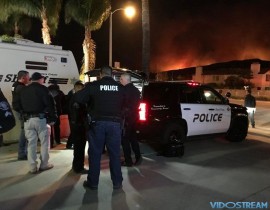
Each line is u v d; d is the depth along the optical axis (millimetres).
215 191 5531
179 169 6766
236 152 8523
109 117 5238
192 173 6508
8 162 6887
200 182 5969
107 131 5262
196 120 8320
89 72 9086
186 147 9008
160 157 7742
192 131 8297
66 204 4785
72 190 5344
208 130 8750
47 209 4598
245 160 7691
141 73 8742
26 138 6371
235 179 6211
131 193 5301
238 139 9922
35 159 6184
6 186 5457
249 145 9531
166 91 7906
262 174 6578
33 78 6008
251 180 6176
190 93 8352
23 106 6055
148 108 7383
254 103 13570
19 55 8562
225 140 10242
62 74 9594
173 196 5242
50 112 6137
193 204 4953
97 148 5324
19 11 18125
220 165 7172
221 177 6301
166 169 6730
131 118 6453
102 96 5180
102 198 5051
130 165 6828
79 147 6184
